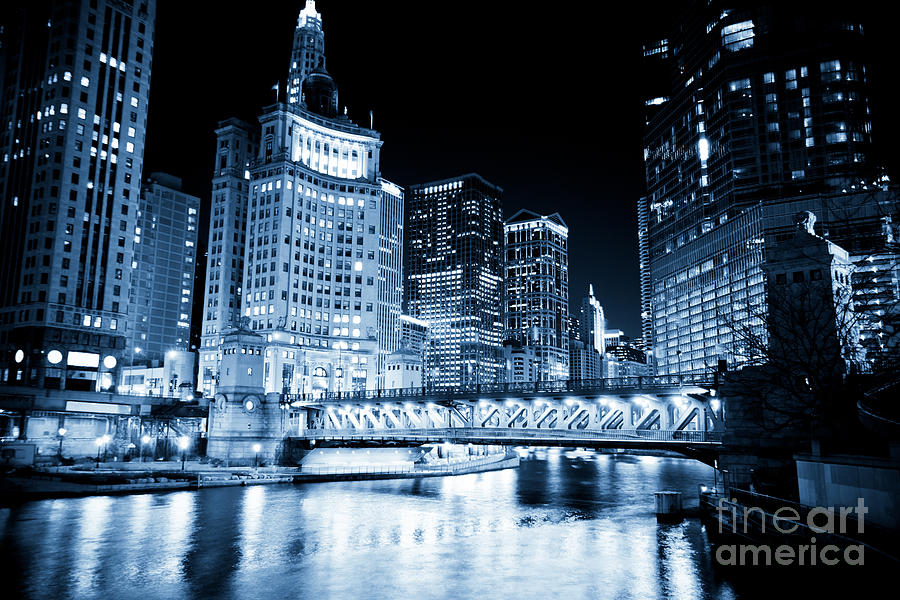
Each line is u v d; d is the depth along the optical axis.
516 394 73.94
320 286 175.38
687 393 59.12
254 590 40.81
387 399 91.69
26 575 44.28
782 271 55.72
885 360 47.12
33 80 142.00
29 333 126.69
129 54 149.00
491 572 44.53
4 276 136.12
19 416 106.12
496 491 96.31
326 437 102.00
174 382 175.88
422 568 46.00
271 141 180.38
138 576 44.16
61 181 132.75
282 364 159.12
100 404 114.19
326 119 190.62
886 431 36.06
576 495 91.38
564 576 42.72
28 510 69.12
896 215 45.31
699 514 66.12
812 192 193.62
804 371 51.41
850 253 57.94
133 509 70.50
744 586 38.56
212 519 65.50
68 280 131.12
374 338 180.38
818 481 40.91
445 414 86.06
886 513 32.81
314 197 179.25
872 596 28.42
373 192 190.00
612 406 66.25
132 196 146.00
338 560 48.75
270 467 105.06
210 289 182.88
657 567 43.88
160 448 118.81
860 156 187.38
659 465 176.00
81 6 140.62
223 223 185.50
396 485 102.75
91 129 139.62
